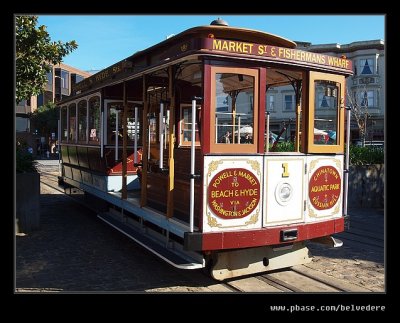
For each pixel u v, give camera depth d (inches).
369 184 501.7
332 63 230.8
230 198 199.2
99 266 248.7
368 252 287.6
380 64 1370.6
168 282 221.6
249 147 204.2
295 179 219.8
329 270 245.1
